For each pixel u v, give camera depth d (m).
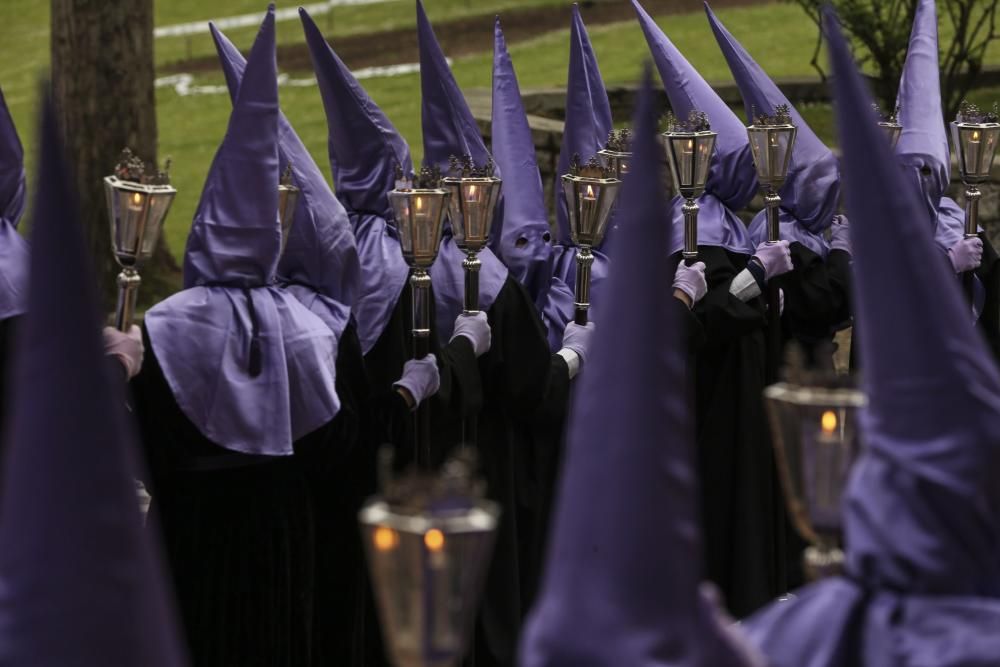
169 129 56.56
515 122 19.80
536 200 19.42
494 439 17.39
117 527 5.71
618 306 6.04
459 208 15.87
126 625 5.70
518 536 18.17
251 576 14.68
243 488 14.68
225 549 14.63
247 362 14.51
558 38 61.19
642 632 5.86
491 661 17.19
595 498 5.97
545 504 18.33
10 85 63.72
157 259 41.81
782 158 18.39
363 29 65.06
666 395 5.98
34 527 5.66
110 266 40.94
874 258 7.74
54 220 5.68
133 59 41.28
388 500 6.86
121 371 13.38
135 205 13.23
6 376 14.69
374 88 57.97
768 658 8.02
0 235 15.50
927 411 7.67
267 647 14.77
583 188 17.22
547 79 56.09
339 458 15.31
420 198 14.91
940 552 7.67
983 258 22.45
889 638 7.68
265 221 14.82
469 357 16.14
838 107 7.79
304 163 16.16
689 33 58.09
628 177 6.11
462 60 59.91
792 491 8.74
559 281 19.17
